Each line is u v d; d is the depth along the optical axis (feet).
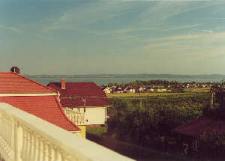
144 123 199.00
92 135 217.56
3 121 30.58
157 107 222.07
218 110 175.83
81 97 239.71
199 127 170.30
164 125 189.98
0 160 30.83
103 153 12.33
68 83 251.60
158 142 184.34
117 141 202.59
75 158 13.94
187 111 204.33
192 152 162.71
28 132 22.63
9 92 75.92
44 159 19.13
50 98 80.43
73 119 115.03
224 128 162.30
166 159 159.22
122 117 219.82
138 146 186.91
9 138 28.48
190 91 404.98
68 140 15.31
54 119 76.84
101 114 239.71
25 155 23.58
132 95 394.73
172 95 377.09
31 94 77.92
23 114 25.84
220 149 154.92
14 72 83.87
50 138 16.98
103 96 246.06
